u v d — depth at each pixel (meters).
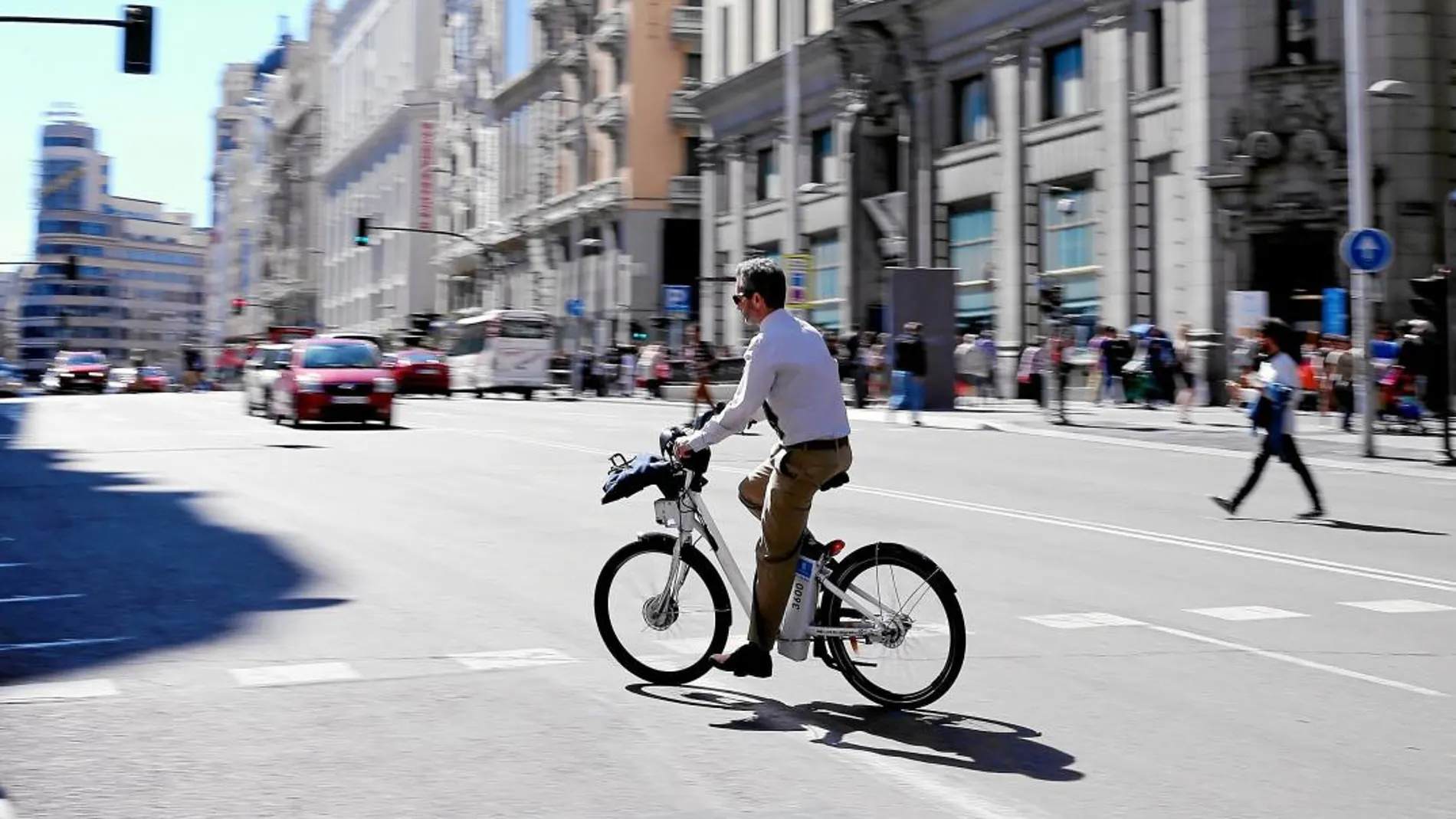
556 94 77.75
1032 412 33.19
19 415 38.16
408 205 109.94
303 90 158.62
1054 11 38.12
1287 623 9.05
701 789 5.59
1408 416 25.36
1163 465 20.33
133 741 6.29
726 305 57.78
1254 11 32.09
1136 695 7.17
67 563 11.68
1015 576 10.83
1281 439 14.31
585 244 62.72
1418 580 10.75
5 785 5.65
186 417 37.00
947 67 43.09
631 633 7.41
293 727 6.53
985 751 6.16
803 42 49.41
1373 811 5.35
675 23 67.75
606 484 7.22
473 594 10.09
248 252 183.62
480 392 55.84
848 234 48.38
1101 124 36.38
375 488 17.44
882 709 6.89
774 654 8.09
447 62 106.38
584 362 57.22
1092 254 37.25
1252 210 32.12
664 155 67.88
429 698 7.07
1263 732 6.48
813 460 6.74
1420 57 31.19
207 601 9.88
